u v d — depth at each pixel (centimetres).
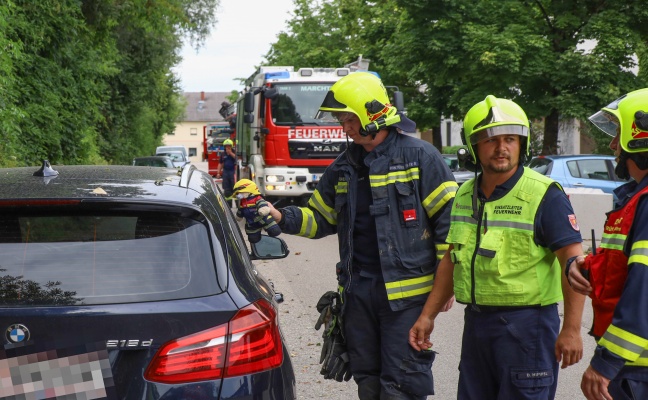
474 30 2056
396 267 411
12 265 317
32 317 298
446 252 385
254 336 320
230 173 2348
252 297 336
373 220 421
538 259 347
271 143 1717
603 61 1980
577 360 346
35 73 1872
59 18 1989
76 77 2155
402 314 412
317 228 445
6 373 293
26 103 1781
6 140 1486
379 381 428
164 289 317
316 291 1012
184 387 302
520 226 347
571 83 2017
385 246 412
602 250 298
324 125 1725
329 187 443
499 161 347
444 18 2139
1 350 294
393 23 3028
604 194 1441
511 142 347
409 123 426
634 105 297
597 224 1443
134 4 2548
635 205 286
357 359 429
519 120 346
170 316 308
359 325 425
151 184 372
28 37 1811
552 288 353
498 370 353
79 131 2111
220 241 347
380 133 421
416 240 414
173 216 344
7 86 1530
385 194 414
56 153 1927
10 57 1579
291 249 1451
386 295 415
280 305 922
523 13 2088
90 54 2261
